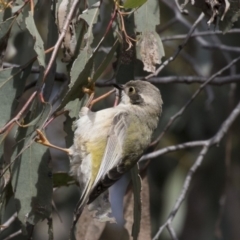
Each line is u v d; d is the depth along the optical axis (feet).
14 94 30.09
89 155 29.66
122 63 31.40
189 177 37.47
